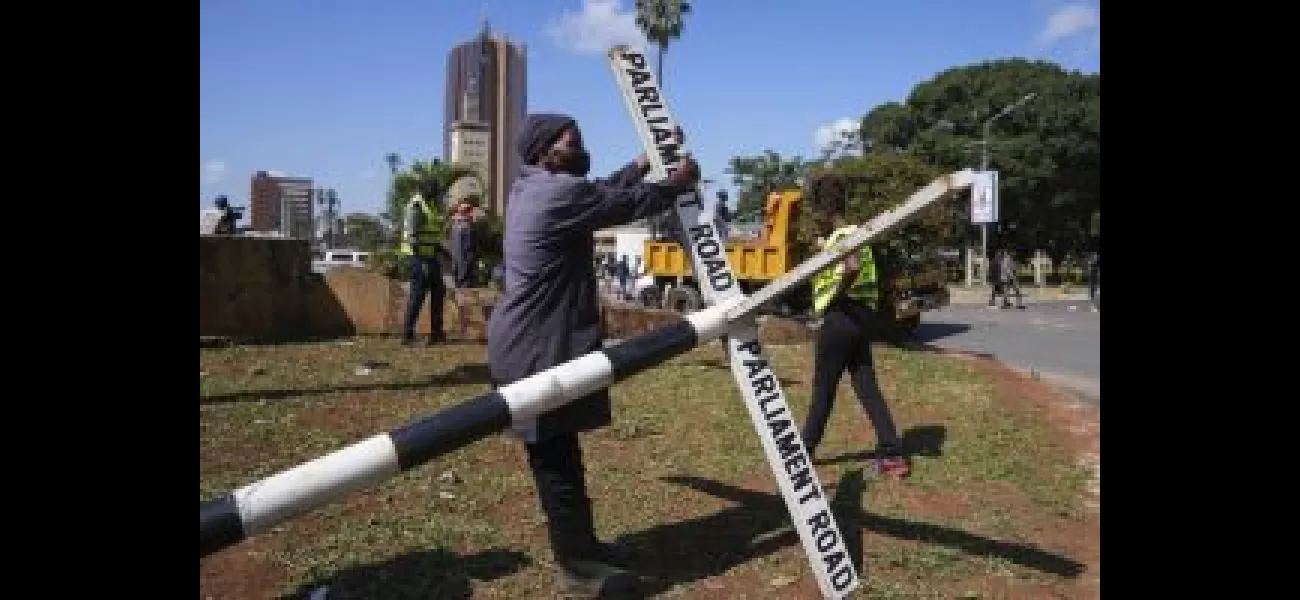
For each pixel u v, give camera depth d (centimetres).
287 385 991
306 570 510
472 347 1291
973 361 1213
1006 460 749
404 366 1125
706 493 650
